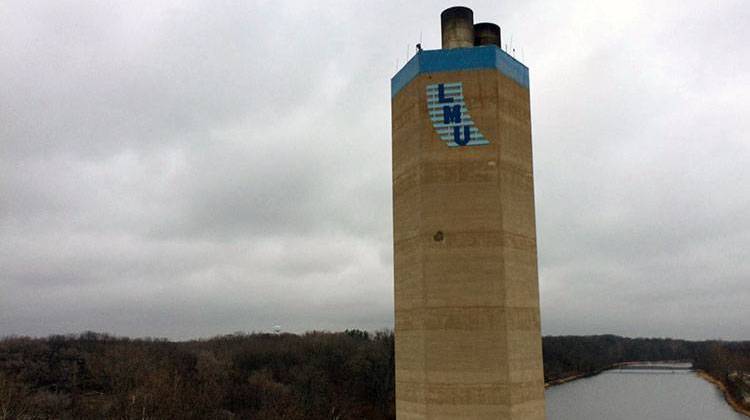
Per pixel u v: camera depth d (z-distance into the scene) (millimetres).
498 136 27453
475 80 27828
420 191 27641
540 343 28391
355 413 84750
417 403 27188
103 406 69375
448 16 29328
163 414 63188
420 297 27281
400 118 29875
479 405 26016
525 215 28391
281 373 99438
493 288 26562
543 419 27719
